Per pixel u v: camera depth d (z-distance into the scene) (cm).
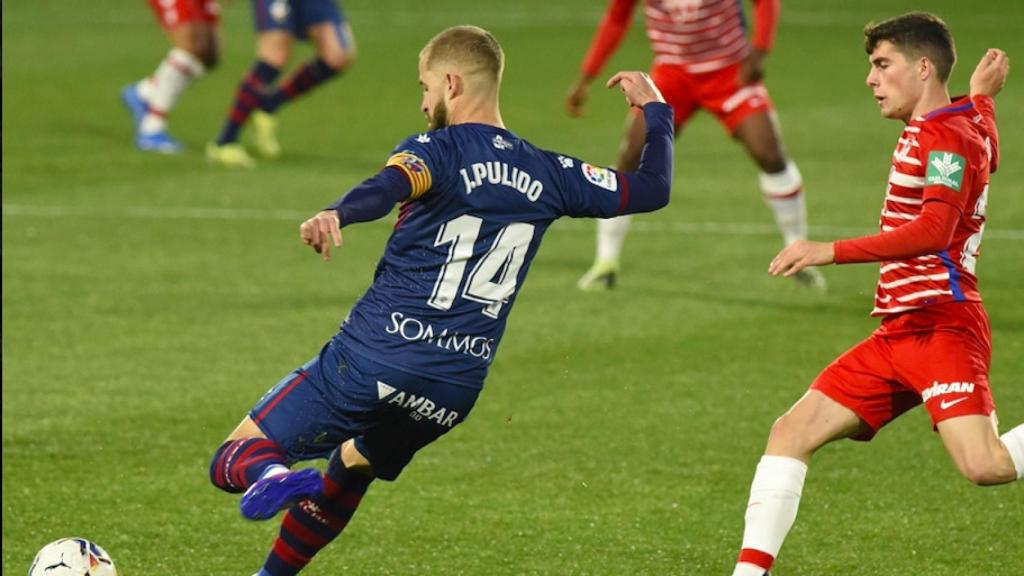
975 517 1656
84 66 5194
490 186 1266
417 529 1623
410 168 1223
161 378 2169
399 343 1266
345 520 1395
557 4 6744
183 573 1502
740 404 2064
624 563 1532
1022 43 5609
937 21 1355
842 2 6838
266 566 1412
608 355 2300
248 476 1210
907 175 1329
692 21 2670
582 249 3053
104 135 4147
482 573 1504
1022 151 3909
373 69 5256
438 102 1305
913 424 1983
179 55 3975
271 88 3916
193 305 2577
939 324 1334
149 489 1738
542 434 1941
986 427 1308
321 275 2800
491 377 2191
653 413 2027
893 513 1670
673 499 1717
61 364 2231
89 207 3341
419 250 1269
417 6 6669
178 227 3164
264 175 3709
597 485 1759
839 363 1383
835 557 1547
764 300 2641
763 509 1342
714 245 3056
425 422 1309
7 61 5256
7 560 1530
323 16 3869
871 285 2759
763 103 2714
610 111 4512
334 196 3475
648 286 2739
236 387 2130
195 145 4081
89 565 1328
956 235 1339
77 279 2744
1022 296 2616
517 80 5022
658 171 1364
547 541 1589
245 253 2956
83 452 1859
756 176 3731
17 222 3189
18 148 3944
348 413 1274
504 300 1293
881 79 1365
